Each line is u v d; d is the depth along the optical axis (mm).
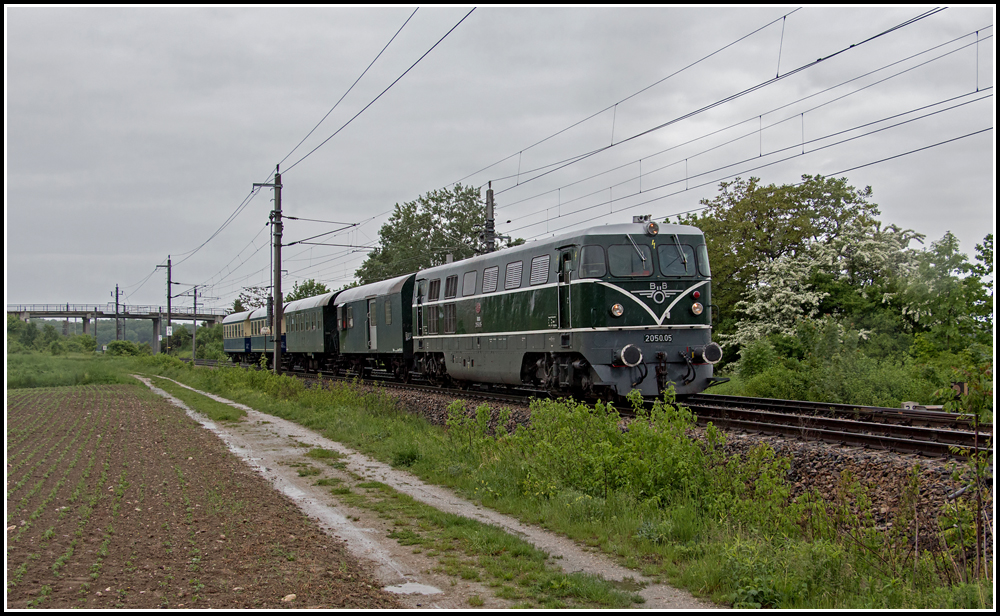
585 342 15406
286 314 41406
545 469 10820
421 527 9211
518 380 18344
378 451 14945
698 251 16141
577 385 16500
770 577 6715
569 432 11430
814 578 6898
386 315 26688
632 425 10648
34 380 38125
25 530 8438
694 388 15773
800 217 29375
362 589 6707
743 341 26406
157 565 7168
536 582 7086
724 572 7020
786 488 8742
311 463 13930
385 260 54250
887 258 26016
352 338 30812
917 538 7582
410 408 19688
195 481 11547
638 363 15070
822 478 9805
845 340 20547
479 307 19922
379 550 8164
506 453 12289
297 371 40156
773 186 30250
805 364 20062
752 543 7402
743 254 29750
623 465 10078
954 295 23094
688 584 7066
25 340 75625
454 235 52031
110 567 7090
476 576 7238
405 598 6555
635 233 15812
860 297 25922
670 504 9344
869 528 7922
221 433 17984
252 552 7699
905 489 8125
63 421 20266
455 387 22984
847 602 6484
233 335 53344
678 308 15758
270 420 20938
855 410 13680
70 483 11266
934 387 18297
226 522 8938
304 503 10562
